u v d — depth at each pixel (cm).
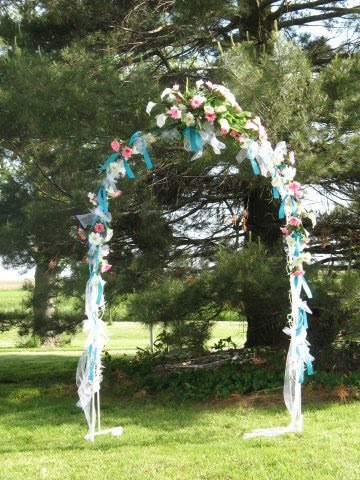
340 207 905
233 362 974
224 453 548
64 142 765
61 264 891
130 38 927
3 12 1022
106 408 804
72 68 747
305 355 527
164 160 840
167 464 520
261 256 718
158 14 900
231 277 702
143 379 907
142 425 695
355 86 710
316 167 667
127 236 940
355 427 634
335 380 825
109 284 811
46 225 832
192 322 774
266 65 693
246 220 917
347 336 853
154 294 730
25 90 727
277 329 1020
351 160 689
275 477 466
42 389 978
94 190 728
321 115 718
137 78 729
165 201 980
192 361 1024
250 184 771
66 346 1883
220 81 733
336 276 758
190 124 494
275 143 704
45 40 971
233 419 699
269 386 833
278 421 677
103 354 1184
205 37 904
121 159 523
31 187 937
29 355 1581
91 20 913
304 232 545
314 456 521
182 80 943
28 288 967
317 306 733
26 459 565
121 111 716
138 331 2341
